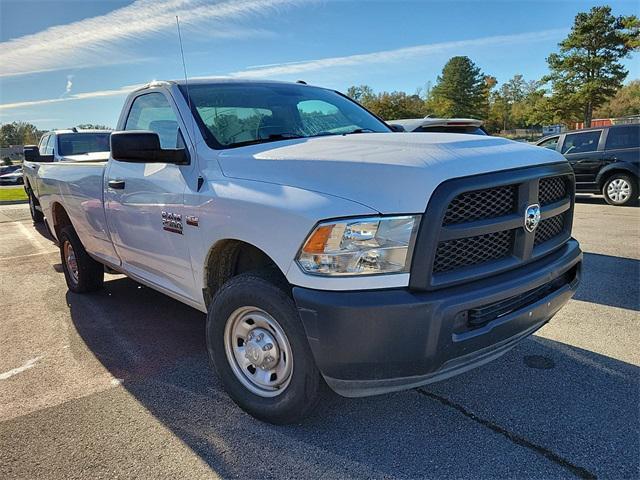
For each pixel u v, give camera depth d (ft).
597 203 38.70
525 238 8.21
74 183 15.46
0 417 9.57
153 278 12.35
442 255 7.39
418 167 7.38
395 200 7.22
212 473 7.84
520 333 8.46
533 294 8.68
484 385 10.32
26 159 33.35
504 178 7.77
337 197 7.57
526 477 7.55
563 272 9.17
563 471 7.67
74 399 10.21
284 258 7.85
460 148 8.30
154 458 8.24
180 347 12.78
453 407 9.51
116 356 12.30
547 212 8.82
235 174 9.29
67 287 18.61
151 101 12.26
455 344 7.39
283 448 8.41
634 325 13.34
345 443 8.49
